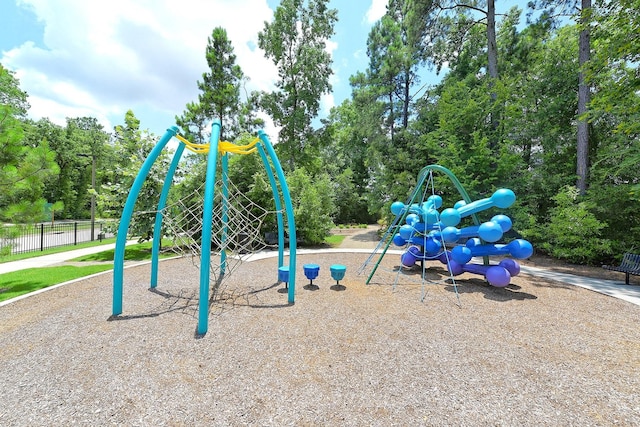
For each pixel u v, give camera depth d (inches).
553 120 532.7
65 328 162.7
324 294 231.9
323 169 1168.2
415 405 100.6
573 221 374.9
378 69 797.2
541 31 534.0
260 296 224.1
